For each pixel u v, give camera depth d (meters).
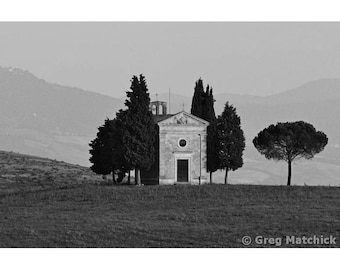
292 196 183.62
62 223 156.75
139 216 163.00
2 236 145.50
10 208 177.38
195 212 166.25
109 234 145.62
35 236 144.75
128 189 192.88
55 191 195.12
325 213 162.88
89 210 171.75
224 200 179.50
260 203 176.25
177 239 141.38
